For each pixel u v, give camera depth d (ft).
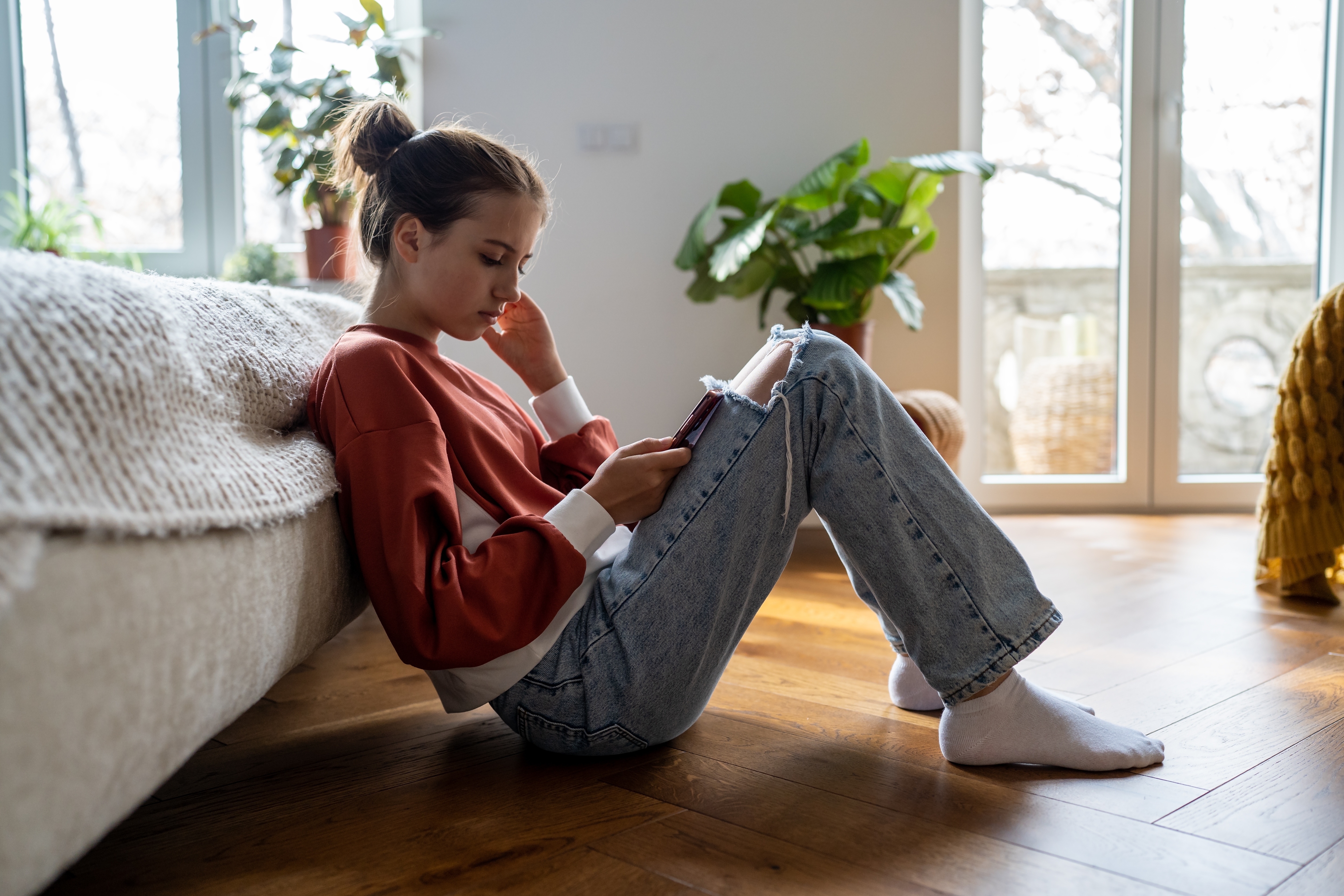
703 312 10.25
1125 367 10.77
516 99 10.07
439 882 2.60
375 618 6.15
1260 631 5.37
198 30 10.25
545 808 3.09
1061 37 10.81
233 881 2.62
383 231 3.43
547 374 4.19
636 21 10.07
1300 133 10.89
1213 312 11.05
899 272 10.20
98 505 1.85
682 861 2.69
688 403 10.28
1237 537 9.00
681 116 10.12
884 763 3.41
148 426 2.21
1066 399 11.08
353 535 3.10
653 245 10.19
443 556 2.94
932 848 2.74
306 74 9.98
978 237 10.68
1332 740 3.56
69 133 10.27
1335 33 10.69
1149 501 10.78
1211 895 2.45
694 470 3.19
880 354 10.33
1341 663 4.67
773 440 3.10
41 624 1.69
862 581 3.75
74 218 10.25
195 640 2.19
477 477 3.20
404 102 8.80
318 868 2.69
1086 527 9.70
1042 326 11.14
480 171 3.25
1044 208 11.01
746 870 2.64
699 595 3.14
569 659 3.31
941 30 10.08
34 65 10.19
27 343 1.88
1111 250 10.98
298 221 10.59
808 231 9.17
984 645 3.13
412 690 4.54
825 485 3.13
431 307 3.39
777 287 9.71
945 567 3.12
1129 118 10.64
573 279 10.21
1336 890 2.46
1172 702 4.07
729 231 9.24
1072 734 3.28
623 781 3.30
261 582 2.56
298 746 3.76
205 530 2.23
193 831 2.96
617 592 3.26
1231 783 3.16
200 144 10.35
